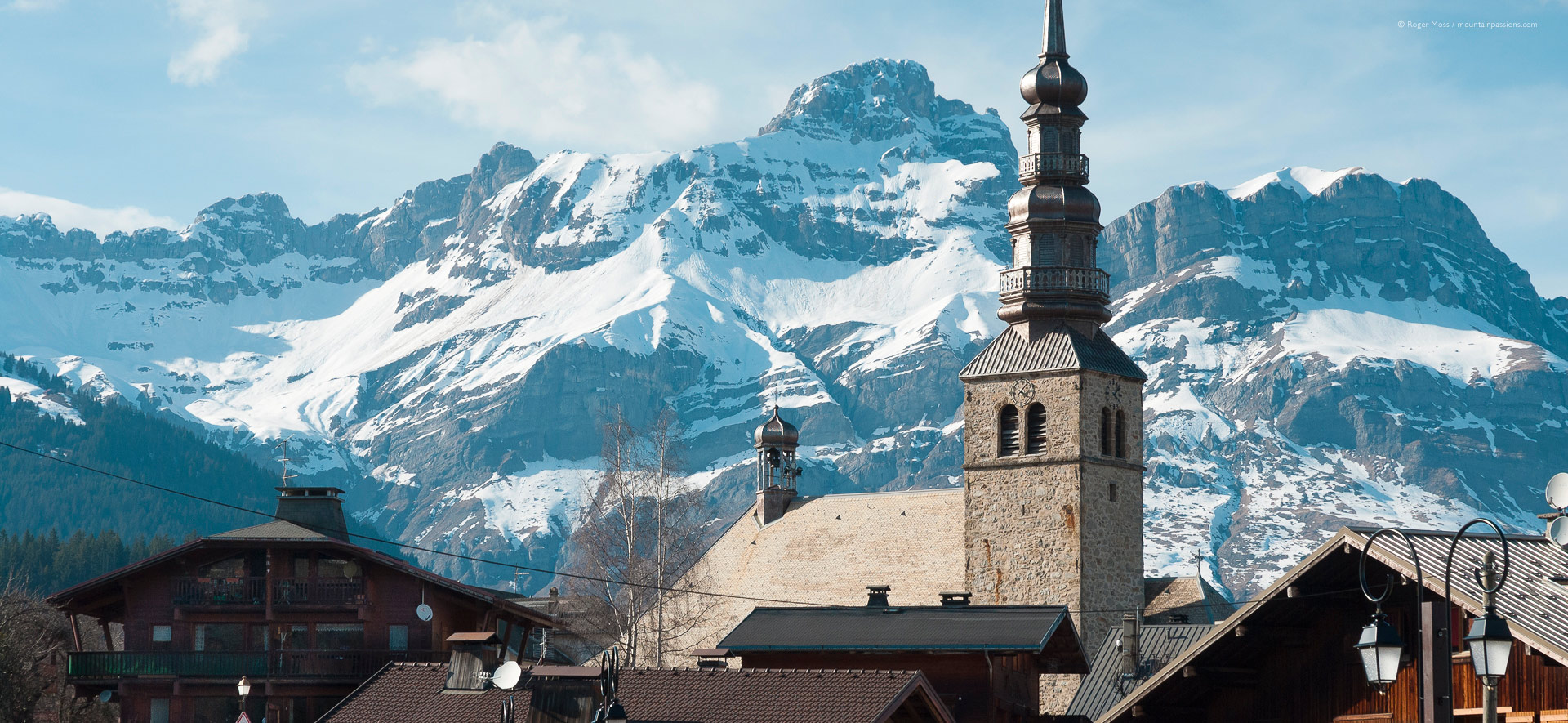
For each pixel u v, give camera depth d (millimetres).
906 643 86875
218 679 96812
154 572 100125
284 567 99750
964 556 135250
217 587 99562
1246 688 55312
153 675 97000
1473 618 48188
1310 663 53781
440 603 98812
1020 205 135250
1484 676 38500
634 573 136375
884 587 103000
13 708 97812
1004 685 87688
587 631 138625
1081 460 128375
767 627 91500
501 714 71062
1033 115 135875
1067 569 128000
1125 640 106062
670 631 136125
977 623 88750
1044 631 86688
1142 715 55906
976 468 133125
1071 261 134250
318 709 96875
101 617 101500
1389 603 51531
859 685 68312
